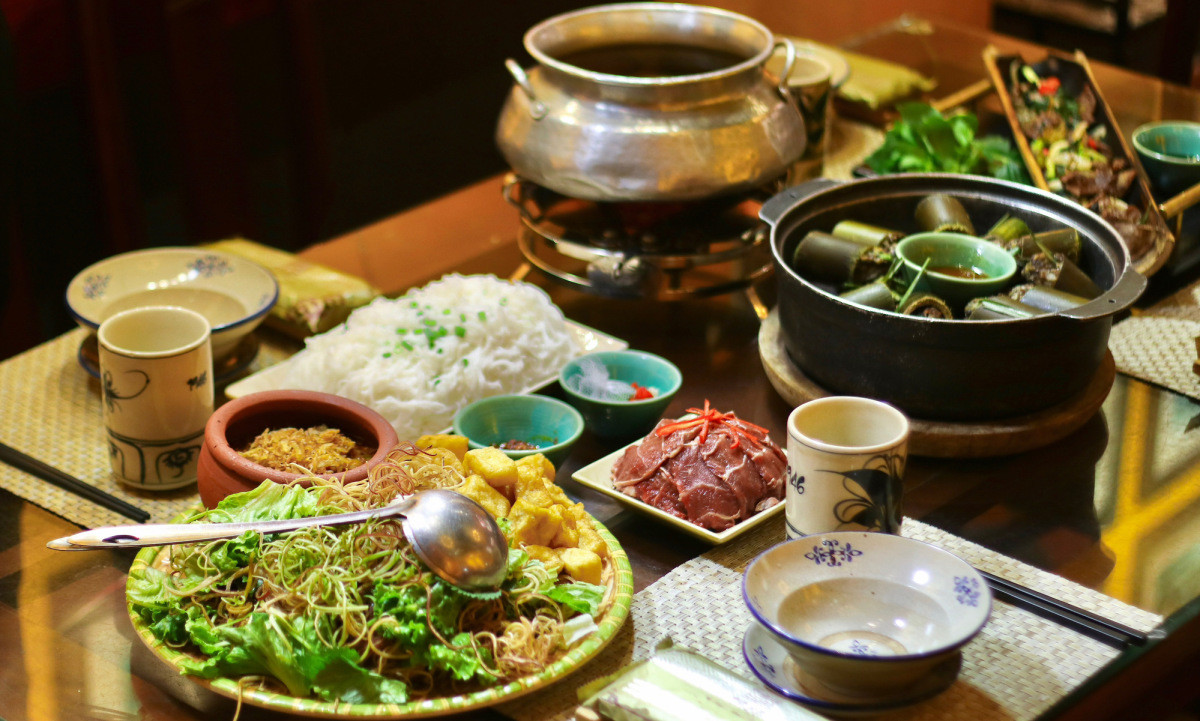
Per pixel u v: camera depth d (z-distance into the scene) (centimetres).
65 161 280
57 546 96
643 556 112
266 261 163
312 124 303
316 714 87
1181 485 122
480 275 153
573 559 101
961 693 94
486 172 384
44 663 100
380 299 145
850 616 95
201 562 98
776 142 150
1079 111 181
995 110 209
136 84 292
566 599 96
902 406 125
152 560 104
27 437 134
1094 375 132
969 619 90
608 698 89
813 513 102
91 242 294
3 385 144
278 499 103
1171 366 142
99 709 96
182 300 153
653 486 115
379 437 112
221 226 296
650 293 153
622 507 120
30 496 123
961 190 151
